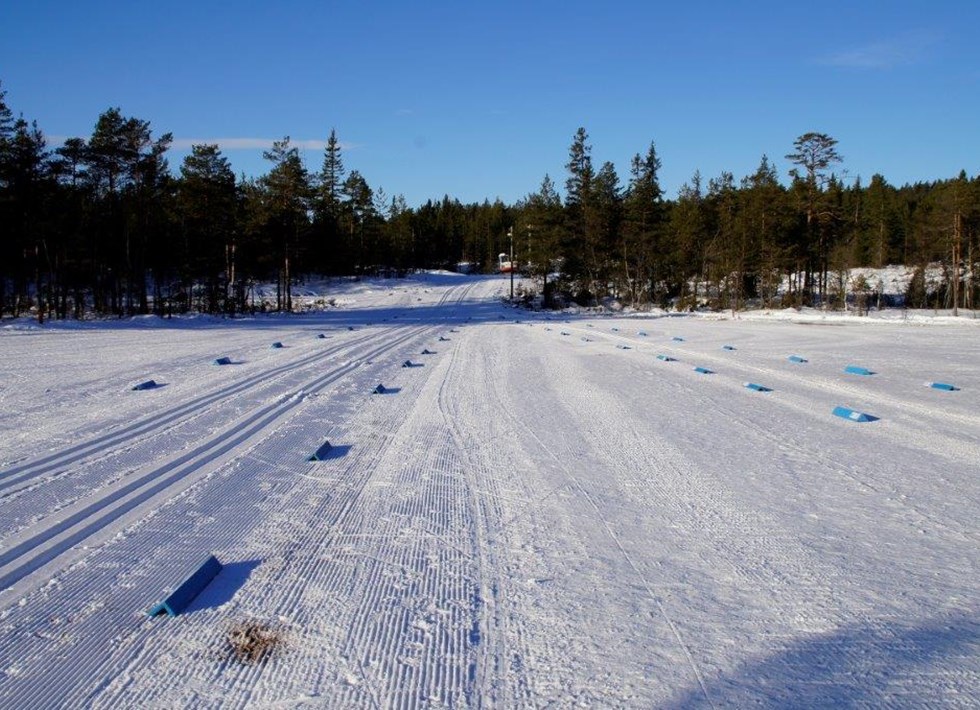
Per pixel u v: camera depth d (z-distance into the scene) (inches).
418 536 194.5
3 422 336.5
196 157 1644.9
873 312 1560.0
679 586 162.7
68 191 1387.8
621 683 123.0
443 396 429.4
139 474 249.1
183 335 941.8
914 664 128.7
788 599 155.8
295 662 131.0
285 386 453.1
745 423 348.5
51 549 182.7
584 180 2129.7
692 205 2326.5
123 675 126.8
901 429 333.1
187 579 158.9
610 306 2050.9
